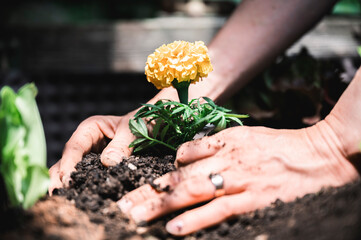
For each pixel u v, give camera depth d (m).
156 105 0.45
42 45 1.19
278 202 0.39
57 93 1.23
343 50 1.09
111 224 0.37
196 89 0.54
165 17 1.43
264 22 0.58
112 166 0.42
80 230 0.35
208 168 0.40
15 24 1.23
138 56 1.18
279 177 0.40
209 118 0.43
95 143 0.47
